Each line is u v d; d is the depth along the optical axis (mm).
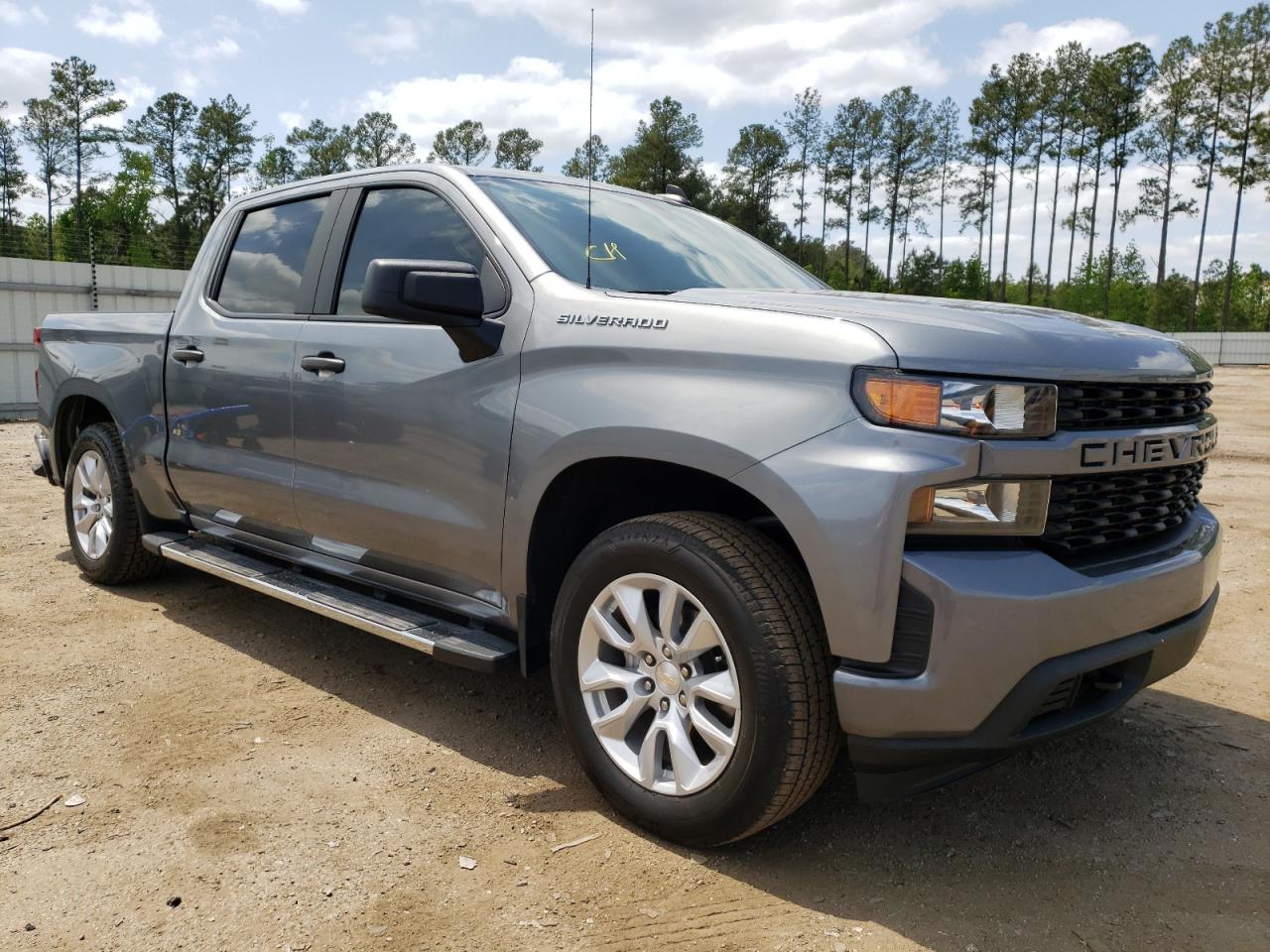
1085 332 2357
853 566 2045
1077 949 2070
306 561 3529
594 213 3213
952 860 2426
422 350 2961
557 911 2170
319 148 88375
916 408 2055
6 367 15742
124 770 2824
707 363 2330
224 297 3891
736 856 2410
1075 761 3014
